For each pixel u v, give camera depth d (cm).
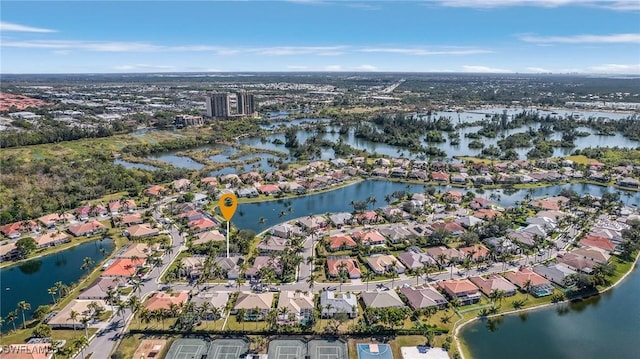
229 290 17500
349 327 15038
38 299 17175
